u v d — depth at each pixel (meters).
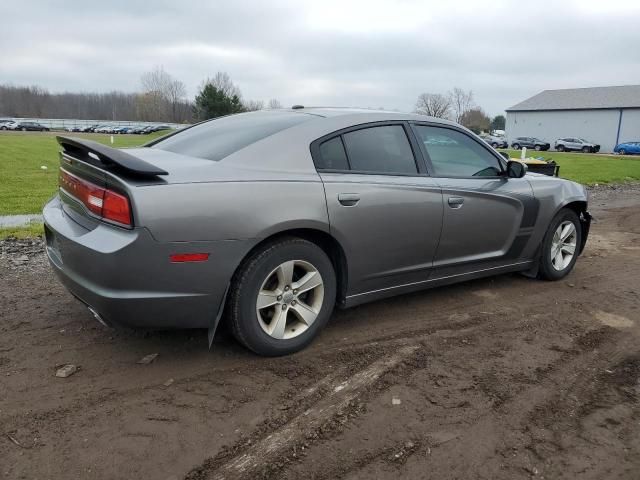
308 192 3.19
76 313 3.96
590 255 6.47
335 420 2.66
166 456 2.34
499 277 5.27
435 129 4.11
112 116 107.38
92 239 2.76
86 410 2.68
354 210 3.39
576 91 66.88
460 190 4.02
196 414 2.67
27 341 3.46
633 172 22.30
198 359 3.25
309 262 3.29
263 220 2.99
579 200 5.14
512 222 4.50
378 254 3.60
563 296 4.74
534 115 66.38
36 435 2.46
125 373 3.07
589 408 2.87
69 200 3.17
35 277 4.88
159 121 96.00
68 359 3.22
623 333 3.92
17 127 69.62
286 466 2.31
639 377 3.24
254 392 2.90
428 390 2.99
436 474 2.29
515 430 2.64
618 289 5.01
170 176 2.83
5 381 2.94
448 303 4.43
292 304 3.30
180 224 2.74
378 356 3.38
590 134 61.62
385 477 2.26
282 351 3.30
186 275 2.82
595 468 2.38
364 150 3.62
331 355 3.37
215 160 3.15
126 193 2.67
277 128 3.45
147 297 2.76
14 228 7.22
